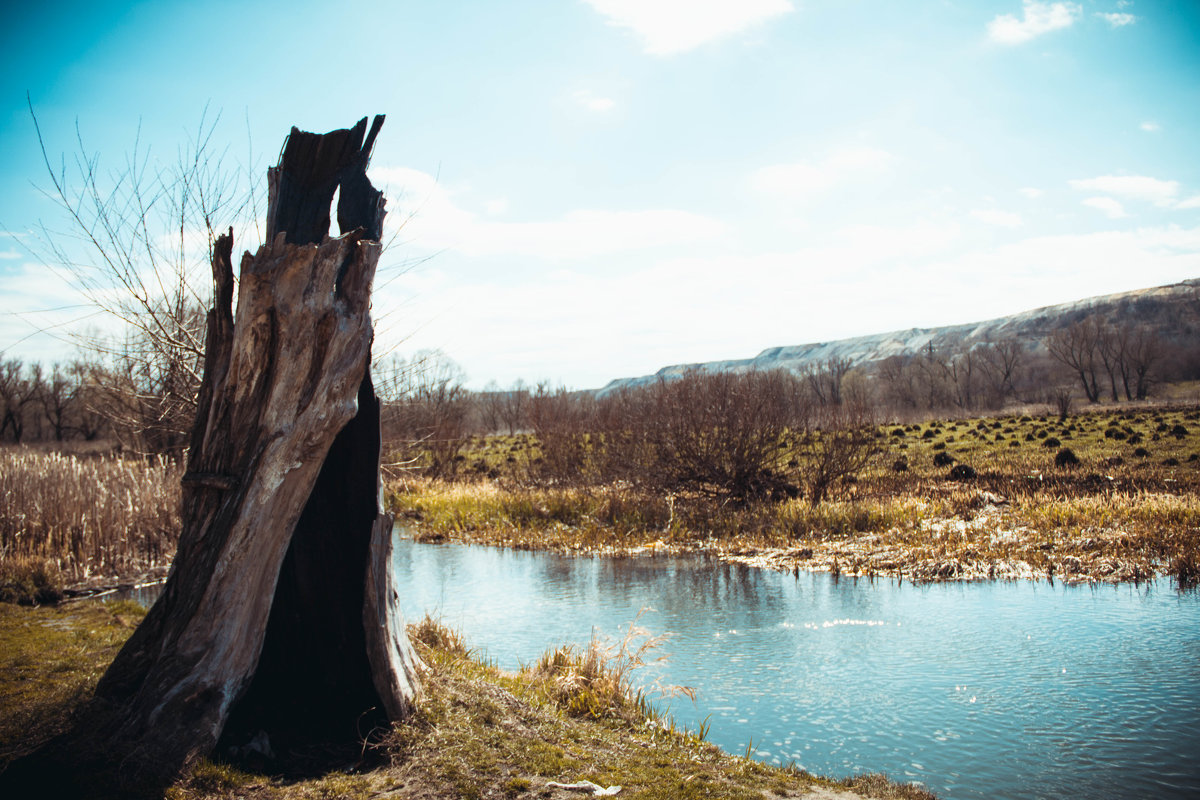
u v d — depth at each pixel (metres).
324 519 4.95
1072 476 18.44
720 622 9.53
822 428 18.64
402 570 13.54
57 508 12.35
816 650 8.26
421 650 6.55
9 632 7.32
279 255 4.44
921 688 7.01
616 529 16.59
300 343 4.38
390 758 4.10
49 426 49.25
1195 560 10.74
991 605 9.74
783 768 5.06
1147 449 22.22
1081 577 10.74
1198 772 5.29
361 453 4.86
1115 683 6.95
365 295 4.60
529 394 26.39
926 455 25.08
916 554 12.40
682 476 18.78
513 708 5.08
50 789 3.41
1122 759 5.51
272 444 4.32
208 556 4.28
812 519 15.60
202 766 3.71
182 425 10.70
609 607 10.51
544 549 15.52
